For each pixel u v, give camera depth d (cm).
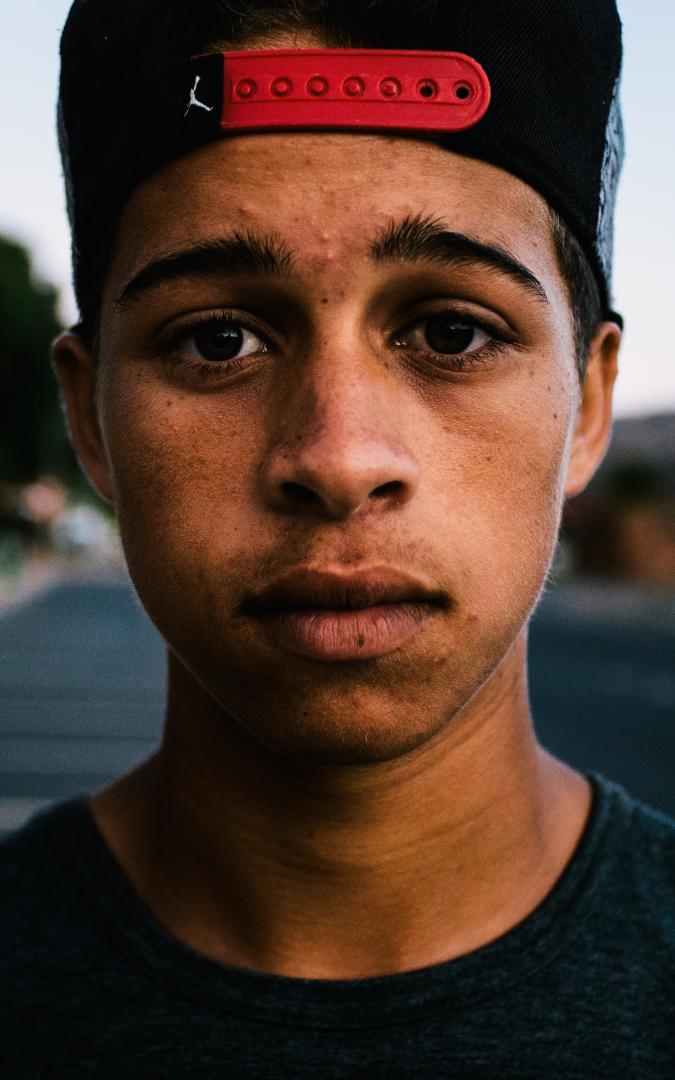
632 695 905
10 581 2341
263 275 75
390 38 78
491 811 89
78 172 89
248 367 78
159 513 79
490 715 89
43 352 2450
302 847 86
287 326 77
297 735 75
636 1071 83
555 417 82
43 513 3553
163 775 96
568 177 84
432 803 86
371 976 86
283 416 75
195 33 78
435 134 76
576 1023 84
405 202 75
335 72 75
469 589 75
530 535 79
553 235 84
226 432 77
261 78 75
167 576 79
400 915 87
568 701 858
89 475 103
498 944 87
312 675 74
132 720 766
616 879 92
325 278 75
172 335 79
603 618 1923
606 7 89
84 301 95
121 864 97
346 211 74
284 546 73
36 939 92
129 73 81
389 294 76
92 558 3925
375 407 74
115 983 88
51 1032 87
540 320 80
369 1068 81
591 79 86
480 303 77
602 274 94
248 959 88
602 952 88
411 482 73
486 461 77
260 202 75
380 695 74
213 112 76
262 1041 83
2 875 98
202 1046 84
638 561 2675
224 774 89
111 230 85
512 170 79
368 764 78
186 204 77
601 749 644
